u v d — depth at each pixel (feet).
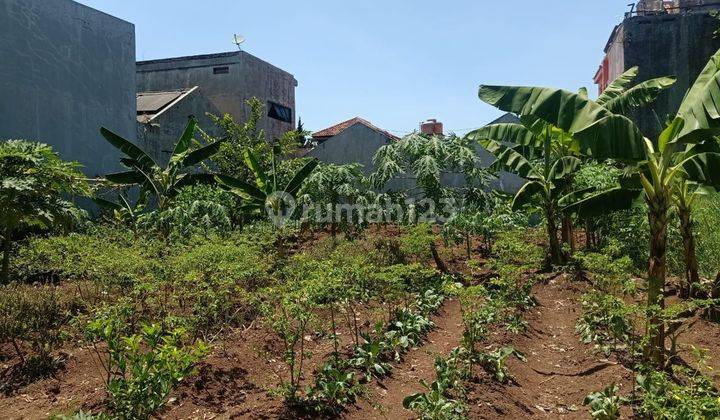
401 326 23.08
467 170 40.16
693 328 23.97
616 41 66.08
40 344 19.85
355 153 82.28
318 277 20.83
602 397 16.90
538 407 18.16
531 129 33.99
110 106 58.65
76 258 27.84
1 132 47.52
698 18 59.88
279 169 56.08
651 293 19.54
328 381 17.21
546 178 35.19
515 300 27.76
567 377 20.66
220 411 16.08
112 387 13.57
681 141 18.95
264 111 87.30
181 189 47.01
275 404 16.20
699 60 59.67
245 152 47.14
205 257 25.88
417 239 32.60
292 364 17.06
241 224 49.21
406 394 18.11
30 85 50.08
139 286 20.79
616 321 21.84
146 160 46.68
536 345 23.91
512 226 38.88
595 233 41.27
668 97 60.39
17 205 27.78
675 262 31.35
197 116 71.97
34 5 50.49
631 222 35.06
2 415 15.74
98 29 57.36
